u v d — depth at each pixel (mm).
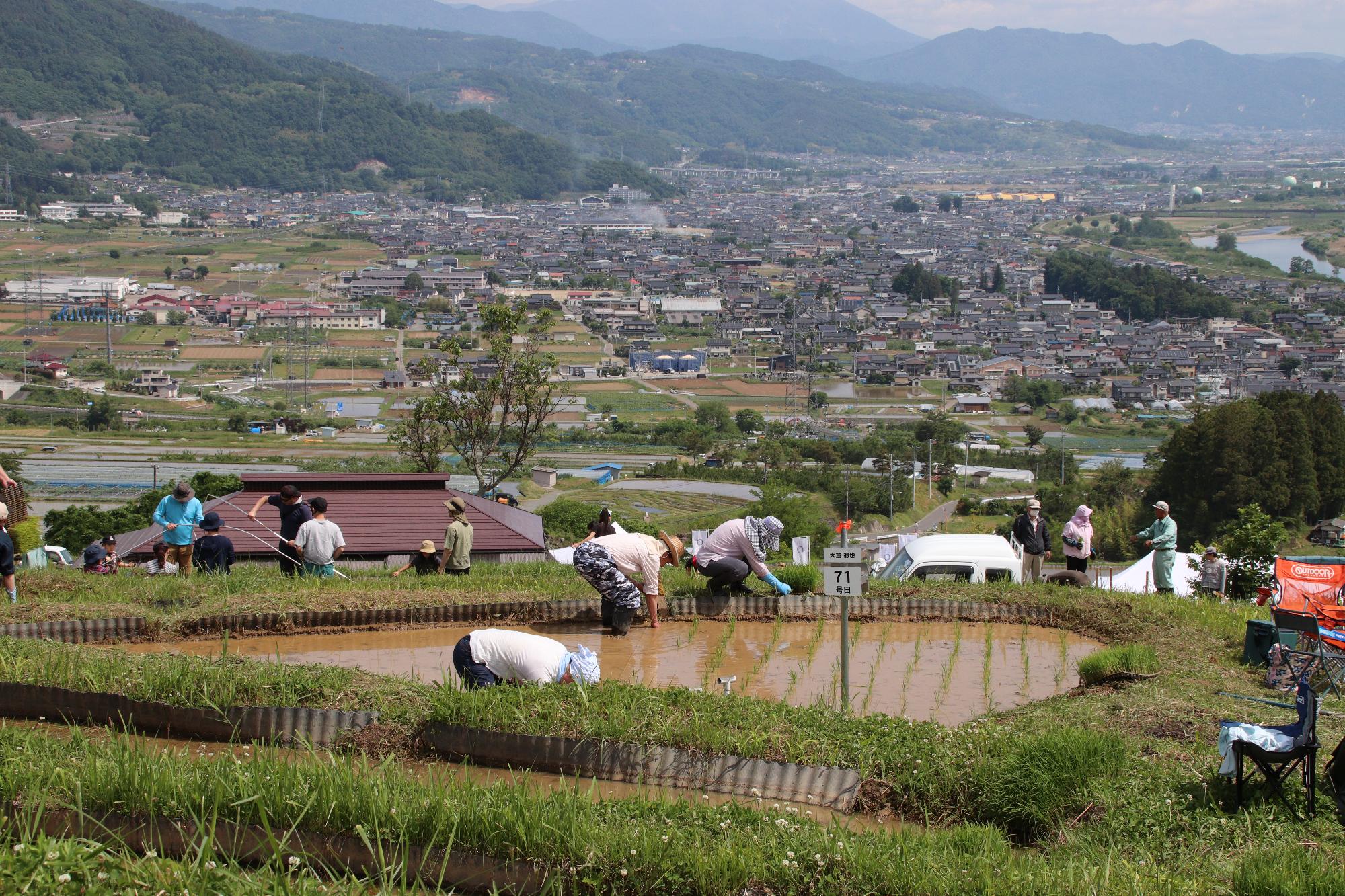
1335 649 10445
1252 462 53156
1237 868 6910
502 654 10031
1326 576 12531
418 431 33188
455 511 16078
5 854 5797
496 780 7793
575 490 77938
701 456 96500
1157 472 63094
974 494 79688
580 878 6641
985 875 6590
